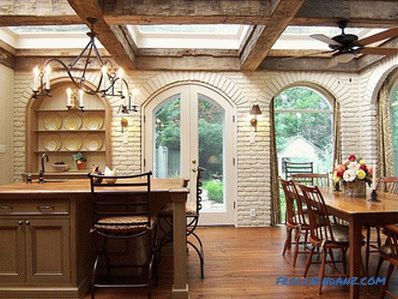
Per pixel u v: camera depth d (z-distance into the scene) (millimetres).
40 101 5695
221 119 5828
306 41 5625
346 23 3654
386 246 2795
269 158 5762
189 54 5578
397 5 3615
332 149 6051
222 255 4059
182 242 2869
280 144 6121
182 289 2854
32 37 5449
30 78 5523
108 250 3361
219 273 3455
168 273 3494
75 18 3570
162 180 4070
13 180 5488
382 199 3389
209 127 5809
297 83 5926
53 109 5691
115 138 5621
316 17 3555
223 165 5824
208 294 2949
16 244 2875
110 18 3451
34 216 2871
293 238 4797
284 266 3656
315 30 5238
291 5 3184
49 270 2879
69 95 3588
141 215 2998
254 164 5746
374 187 3393
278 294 2949
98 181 3307
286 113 6141
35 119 5684
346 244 2992
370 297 2908
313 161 6152
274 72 5793
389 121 5430
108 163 5535
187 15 3428
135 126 5629
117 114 5609
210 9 3426
